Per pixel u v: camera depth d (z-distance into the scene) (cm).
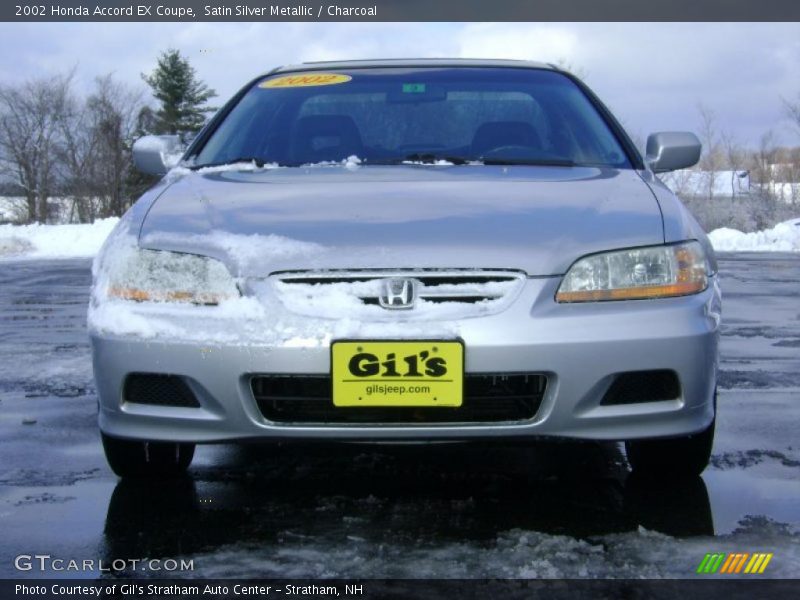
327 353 227
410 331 227
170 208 272
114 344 240
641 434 236
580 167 316
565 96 362
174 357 234
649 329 234
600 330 231
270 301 235
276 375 230
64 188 4331
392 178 291
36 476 288
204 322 235
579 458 303
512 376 232
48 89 4212
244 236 246
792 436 330
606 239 244
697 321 240
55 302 815
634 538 226
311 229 247
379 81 371
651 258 243
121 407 243
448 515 245
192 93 4800
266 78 390
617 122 355
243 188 286
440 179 289
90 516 248
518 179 290
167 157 362
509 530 233
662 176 2709
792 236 1667
